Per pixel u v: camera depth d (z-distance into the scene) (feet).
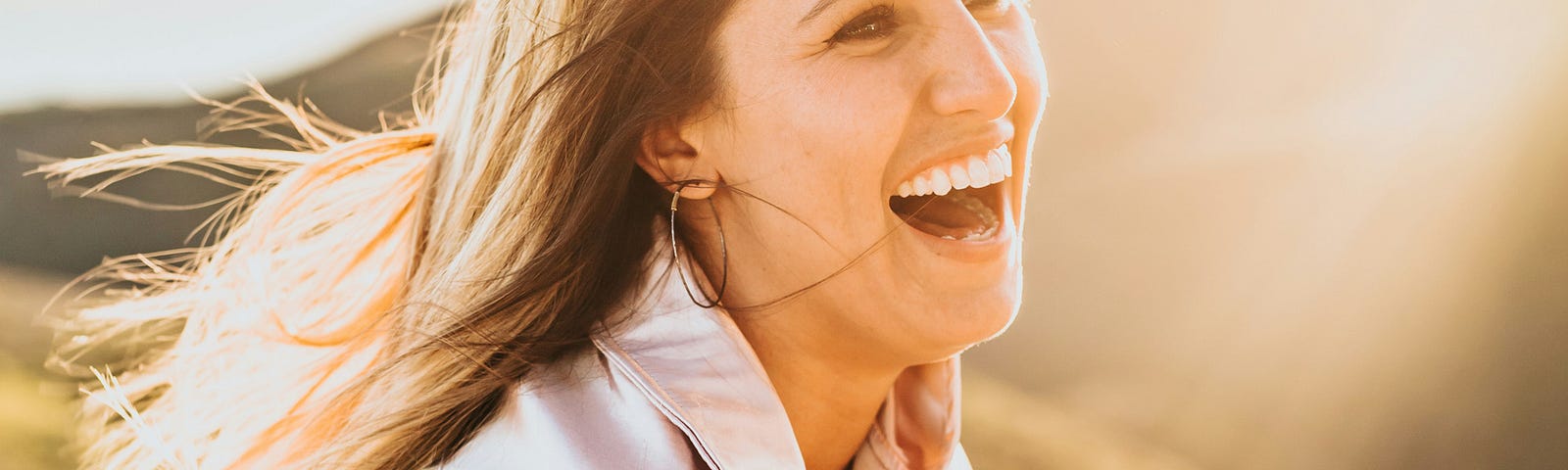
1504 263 59.26
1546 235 59.41
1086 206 70.79
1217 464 55.06
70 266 46.91
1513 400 54.08
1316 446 55.42
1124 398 59.00
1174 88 71.61
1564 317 55.36
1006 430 32.42
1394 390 57.41
